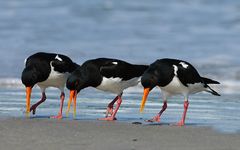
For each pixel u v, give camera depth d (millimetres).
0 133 10859
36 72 13148
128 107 15188
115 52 24875
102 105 15445
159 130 11656
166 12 32594
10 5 33625
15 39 27141
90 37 27906
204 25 29969
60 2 34219
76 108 14883
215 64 22609
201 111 14641
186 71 12562
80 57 24000
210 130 11789
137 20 31297
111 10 32781
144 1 33812
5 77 20250
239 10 31984
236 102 16250
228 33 28234
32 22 30484
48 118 13055
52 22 30672
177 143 10234
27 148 9539
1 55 24062
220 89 19125
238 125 12516
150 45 26125
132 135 10977
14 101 15812
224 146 10023
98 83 13227
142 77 12672
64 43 26719
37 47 25828
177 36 27969
